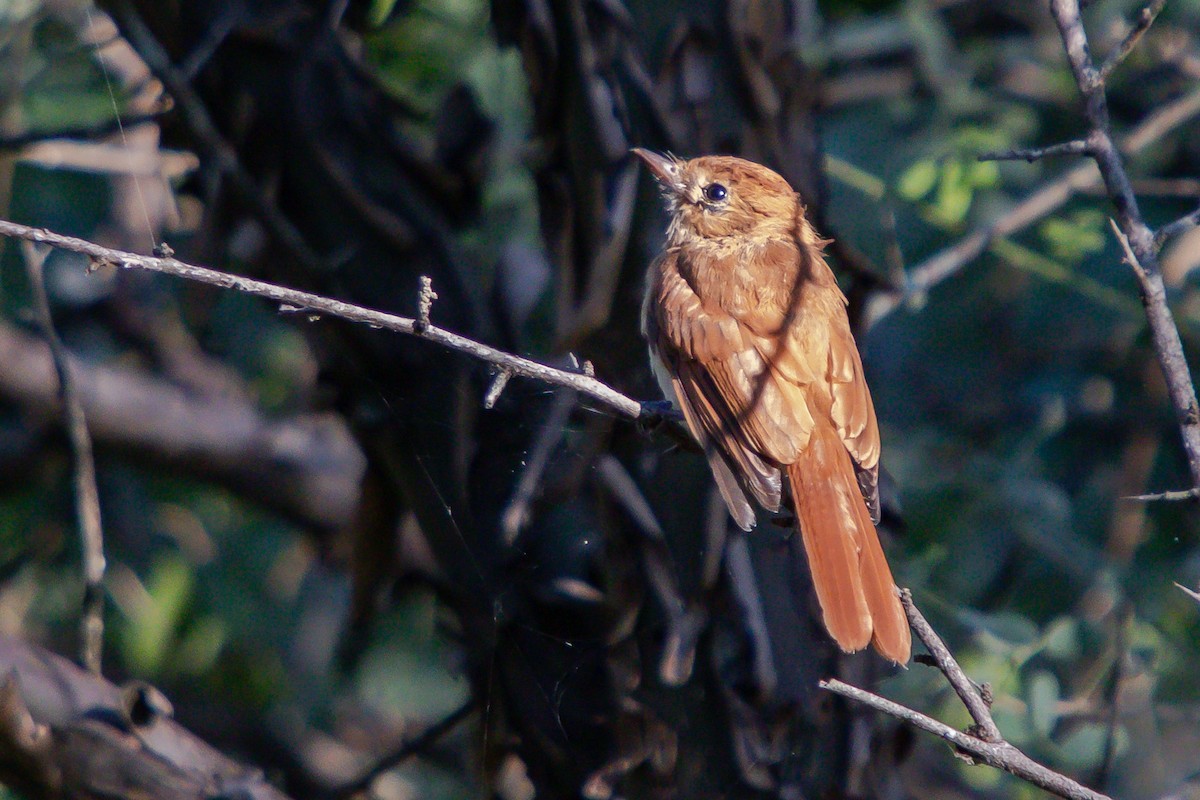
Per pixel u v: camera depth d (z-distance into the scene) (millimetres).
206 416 13117
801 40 10266
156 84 12906
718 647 9773
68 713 9859
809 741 9852
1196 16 13930
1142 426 13531
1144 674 11477
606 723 9953
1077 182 12312
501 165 11680
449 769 14523
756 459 8719
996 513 12625
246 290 6934
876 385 14500
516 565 10055
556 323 10016
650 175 10133
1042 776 6363
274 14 9773
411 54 12344
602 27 9766
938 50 13570
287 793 15031
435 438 10117
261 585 14789
